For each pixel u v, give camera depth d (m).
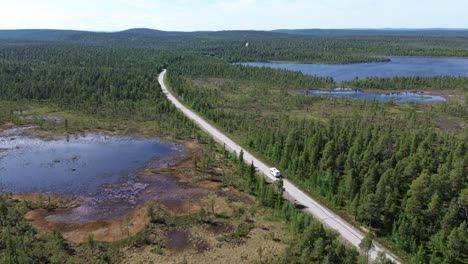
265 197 66.69
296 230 56.88
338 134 91.69
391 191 64.38
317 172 72.25
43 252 52.12
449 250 50.44
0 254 50.94
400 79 194.50
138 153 94.81
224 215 63.22
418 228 54.69
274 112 135.62
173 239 56.41
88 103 137.25
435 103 153.62
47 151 95.69
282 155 83.75
